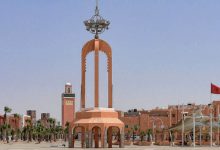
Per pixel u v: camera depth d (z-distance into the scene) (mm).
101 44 84375
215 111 162375
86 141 80250
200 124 104938
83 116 81938
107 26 85688
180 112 190125
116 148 79562
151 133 184375
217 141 114562
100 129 81375
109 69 84500
